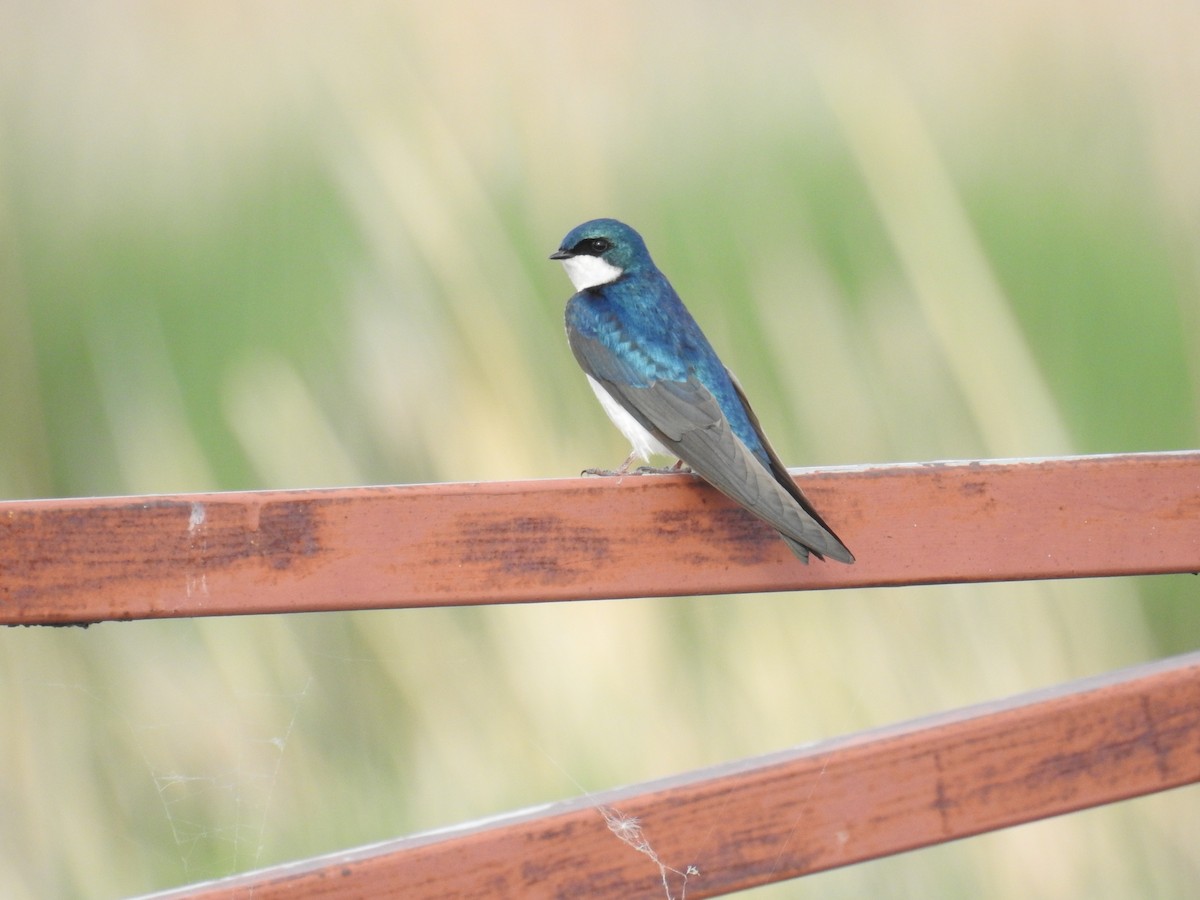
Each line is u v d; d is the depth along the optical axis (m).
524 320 10.23
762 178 13.23
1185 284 11.58
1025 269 12.55
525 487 5.10
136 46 15.97
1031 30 15.23
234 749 9.41
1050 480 5.46
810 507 5.25
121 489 12.41
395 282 10.16
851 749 4.93
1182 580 10.98
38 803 9.05
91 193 14.48
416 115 10.62
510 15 14.51
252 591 4.90
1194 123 12.03
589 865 4.79
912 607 9.45
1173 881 8.99
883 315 10.84
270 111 14.67
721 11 15.68
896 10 16.11
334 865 4.66
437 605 5.06
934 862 9.02
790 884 9.00
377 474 10.11
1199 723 5.18
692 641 9.43
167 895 4.61
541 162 12.85
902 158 10.17
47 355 13.48
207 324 13.12
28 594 4.79
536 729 9.09
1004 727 5.03
